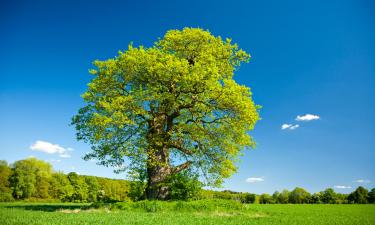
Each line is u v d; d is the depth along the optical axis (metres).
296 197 124.00
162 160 34.06
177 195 34.66
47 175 103.50
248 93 33.66
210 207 30.11
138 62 32.00
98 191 117.94
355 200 115.44
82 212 27.44
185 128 33.59
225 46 37.41
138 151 30.91
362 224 26.94
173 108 33.91
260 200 125.06
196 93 33.28
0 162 95.62
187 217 24.34
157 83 33.12
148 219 22.33
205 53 35.47
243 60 37.84
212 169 34.38
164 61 32.16
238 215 28.28
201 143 34.16
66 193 104.75
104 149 31.70
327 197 120.19
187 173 35.06
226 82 32.66
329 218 32.38
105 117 30.47
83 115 33.81
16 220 20.84
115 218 22.39
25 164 97.50
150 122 34.09
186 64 31.98
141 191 35.62
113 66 32.66
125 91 34.19
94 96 32.88
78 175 112.88
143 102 32.44
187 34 35.34
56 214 25.25
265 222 23.75
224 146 33.97
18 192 93.31
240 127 33.53
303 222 25.81
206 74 31.80
